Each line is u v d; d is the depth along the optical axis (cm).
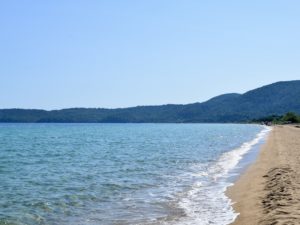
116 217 1554
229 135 9800
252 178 2319
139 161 3584
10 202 1841
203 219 1473
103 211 1655
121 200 1861
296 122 18725
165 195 1959
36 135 10244
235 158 3775
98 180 2467
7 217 1577
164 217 1529
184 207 1688
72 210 1688
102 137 9056
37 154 4516
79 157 4088
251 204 1606
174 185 2250
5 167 3238
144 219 1509
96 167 3166
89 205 1772
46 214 1628
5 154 4522
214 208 1648
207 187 2159
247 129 15012
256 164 3056
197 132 12375
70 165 3344
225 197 1872
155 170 2923
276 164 2741
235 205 1673
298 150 3875
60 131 13588
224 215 1523
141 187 2200
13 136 9575
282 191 1725
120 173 2778
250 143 6281
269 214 1360
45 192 2084
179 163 3384
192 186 2203
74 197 1944
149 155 4200
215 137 8750
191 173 2736
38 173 2841
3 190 2142
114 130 14962
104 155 4281
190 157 3938
